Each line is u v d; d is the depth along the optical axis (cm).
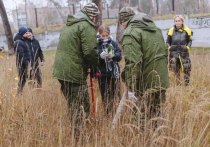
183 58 827
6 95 537
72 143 451
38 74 716
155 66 484
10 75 652
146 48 481
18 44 789
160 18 3266
